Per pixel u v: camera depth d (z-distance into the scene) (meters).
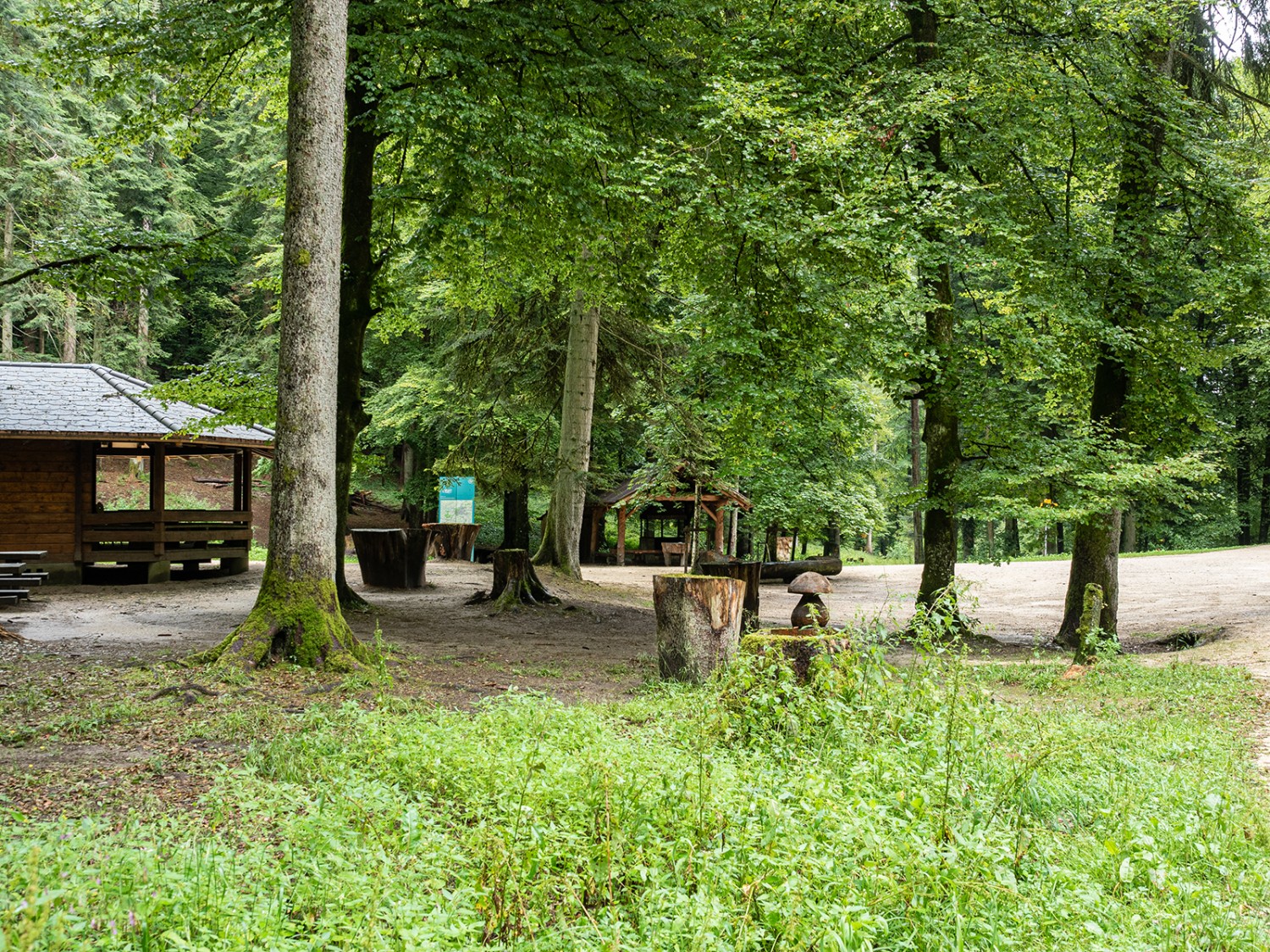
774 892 3.38
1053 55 13.30
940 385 14.10
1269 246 13.79
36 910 2.37
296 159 8.96
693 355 13.30
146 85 13.95
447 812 4.32
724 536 34.91
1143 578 25.23
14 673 8.26
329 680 8.18
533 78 13.20
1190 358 14.69
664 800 4.26
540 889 3.44
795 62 13.21
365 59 12.04
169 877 2.91
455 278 15.87
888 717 5.86
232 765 5.48
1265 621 15.56
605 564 32.94
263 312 36.78
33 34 30.38
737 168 12.42
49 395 18.11
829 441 25.83
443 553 27.53
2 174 31.09
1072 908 3.77
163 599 15.41
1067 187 14.12
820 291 12.36
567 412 22.36
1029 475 13.02
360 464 15.40
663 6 13.22
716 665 9.45
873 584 28.06
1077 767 5.95
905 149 12.95
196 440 17.95
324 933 2.84
